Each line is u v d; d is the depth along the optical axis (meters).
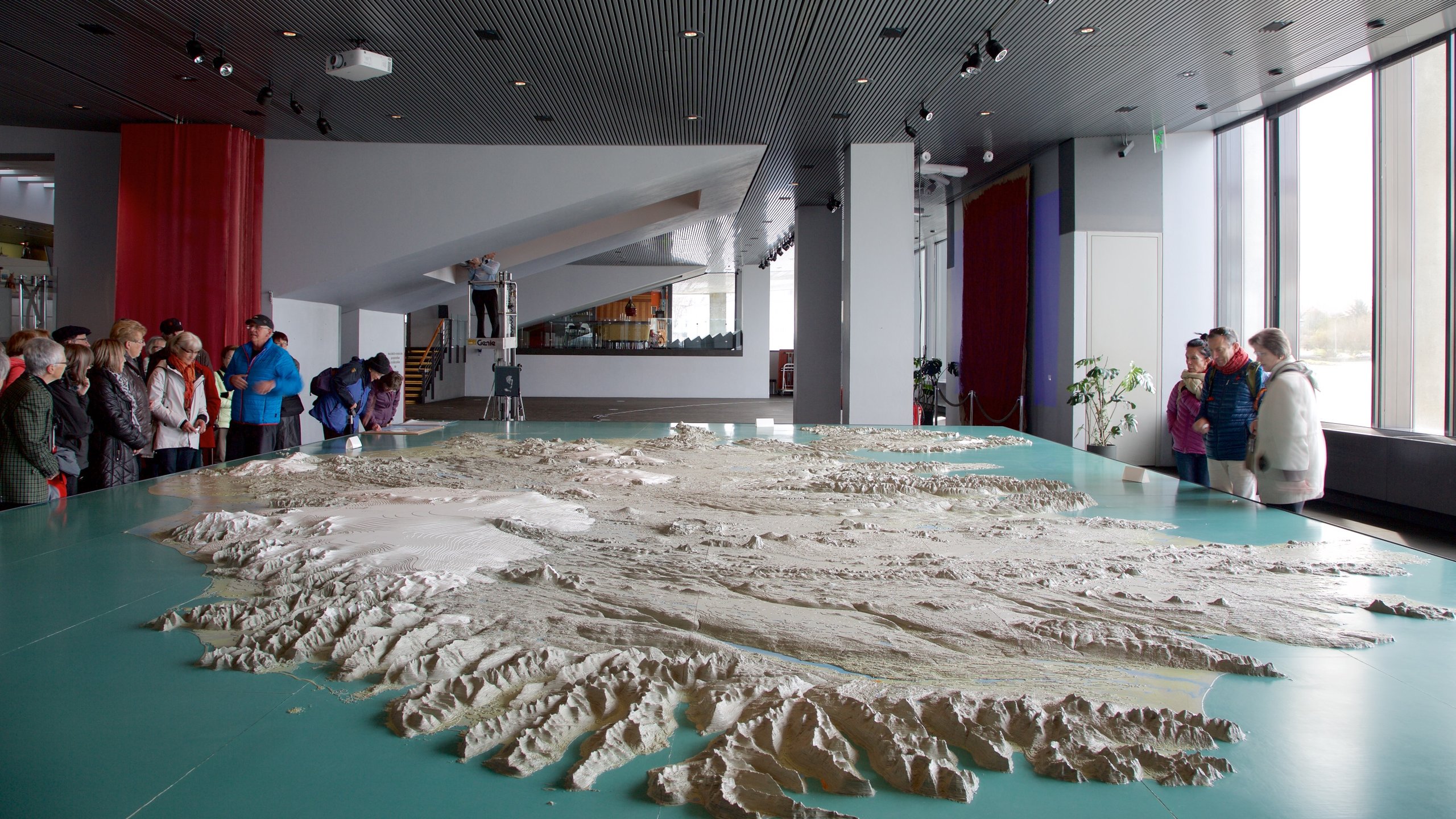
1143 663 1.85
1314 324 7.73
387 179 9.12
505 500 3.68
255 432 6.00
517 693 1.68
